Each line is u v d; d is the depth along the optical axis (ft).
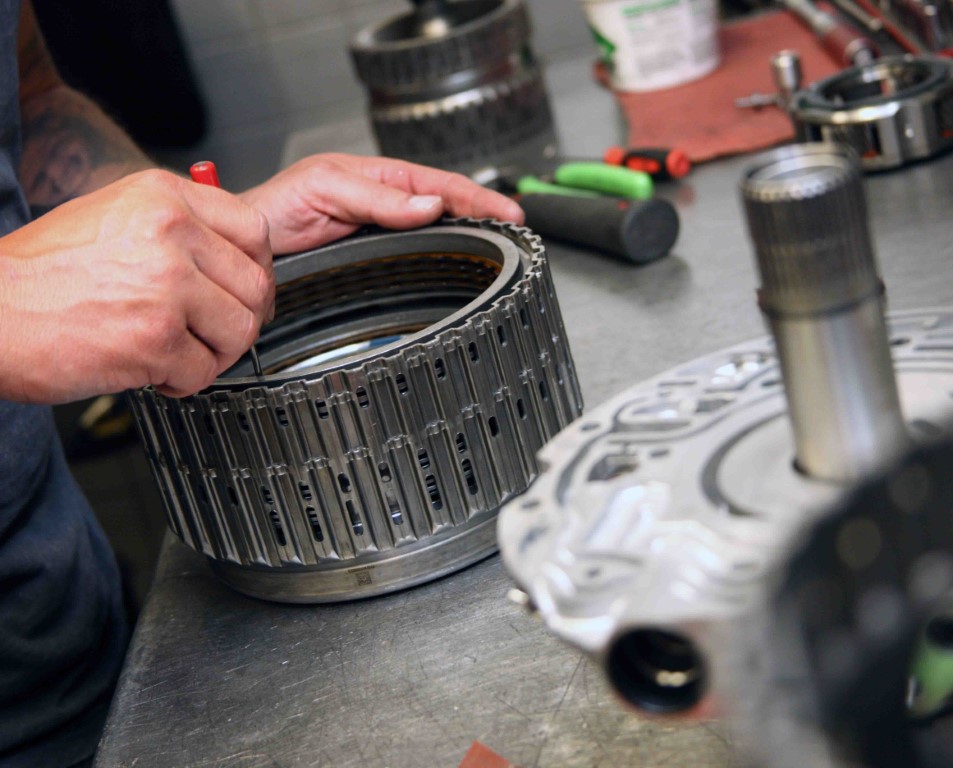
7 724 2.86
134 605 5.02
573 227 3.65
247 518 2.07
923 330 1.49
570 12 8.75
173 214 2.05
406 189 2.89
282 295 2.59
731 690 1.01
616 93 5.32
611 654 1.06
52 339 2.00
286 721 1.91
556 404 2.17
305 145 6.07
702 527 1.17
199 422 2.01
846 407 1.12
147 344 1.99
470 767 1.68
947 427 1.11
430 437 1.99
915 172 3.46
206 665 2.14
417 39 5.32
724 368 1.56
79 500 3.44
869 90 3.77
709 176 4.06
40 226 2.14
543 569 1.19
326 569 2.10
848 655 0.94
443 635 2.00
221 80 8.77
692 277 3.27
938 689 1.07
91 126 3.97
